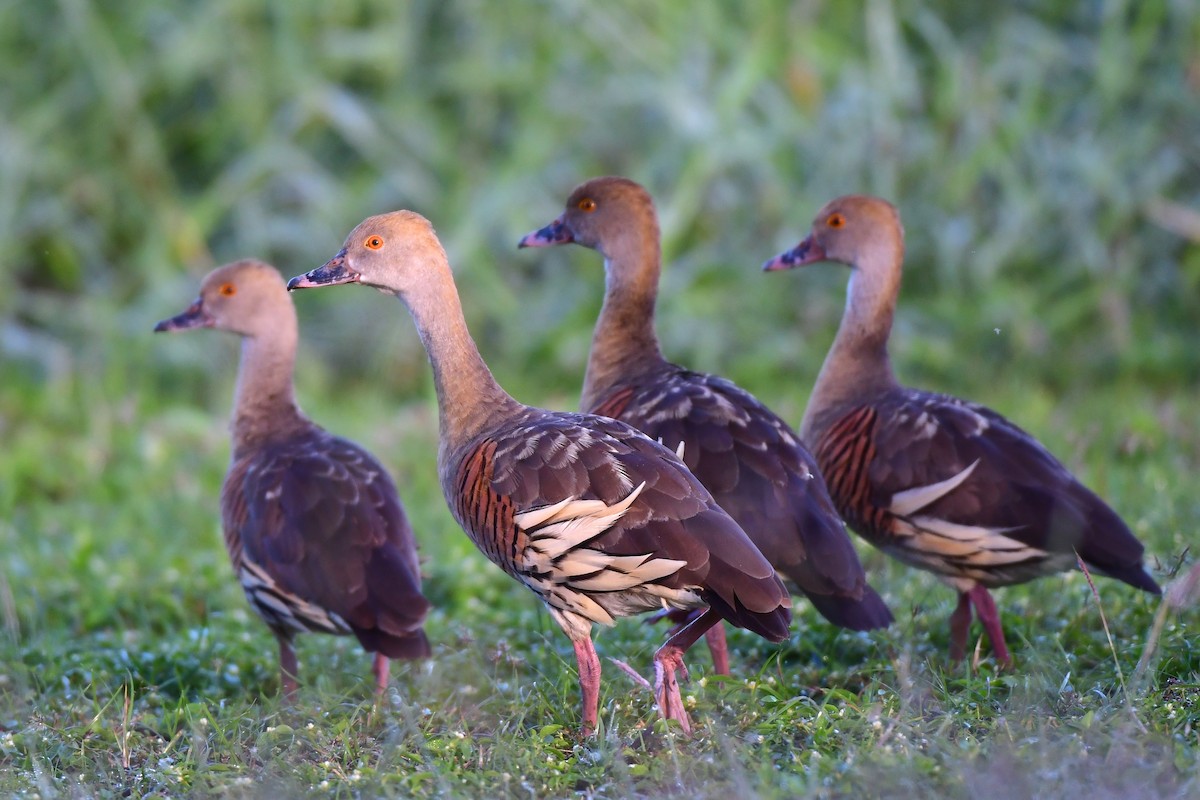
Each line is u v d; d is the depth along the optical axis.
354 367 20.80
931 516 10.12
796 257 11.73
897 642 10.20
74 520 14.88
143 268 21.28
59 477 16.42
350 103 22.02
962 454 10.11
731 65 21.62
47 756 8.90
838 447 10.78
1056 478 10.00
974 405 10.56
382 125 22.03
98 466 16.77
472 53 22.20
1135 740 7.78
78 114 22.28
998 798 7.14
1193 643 9.40
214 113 22.36
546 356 20.02
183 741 9.26
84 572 12.98
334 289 21.17
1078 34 21.23
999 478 9.99
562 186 21.12
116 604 12.19
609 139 21.38
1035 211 19.86
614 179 11.45
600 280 20.47
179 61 22.20
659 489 8.48
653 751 8.48
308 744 8.95
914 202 20.27
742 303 19.97
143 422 18.33
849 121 20.67
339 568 9.91
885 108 20.58
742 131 20.72
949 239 19.83
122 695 10.05
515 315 20.42
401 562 9.91
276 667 10.88
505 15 22.23
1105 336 18.97
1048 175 20.03
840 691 8.91
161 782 8.41
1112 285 19.30
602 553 8.46
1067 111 20.61
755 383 19.08
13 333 20.61
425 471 15.70
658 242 11.43
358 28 22.70
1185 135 20.05
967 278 19.80
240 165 21.83
